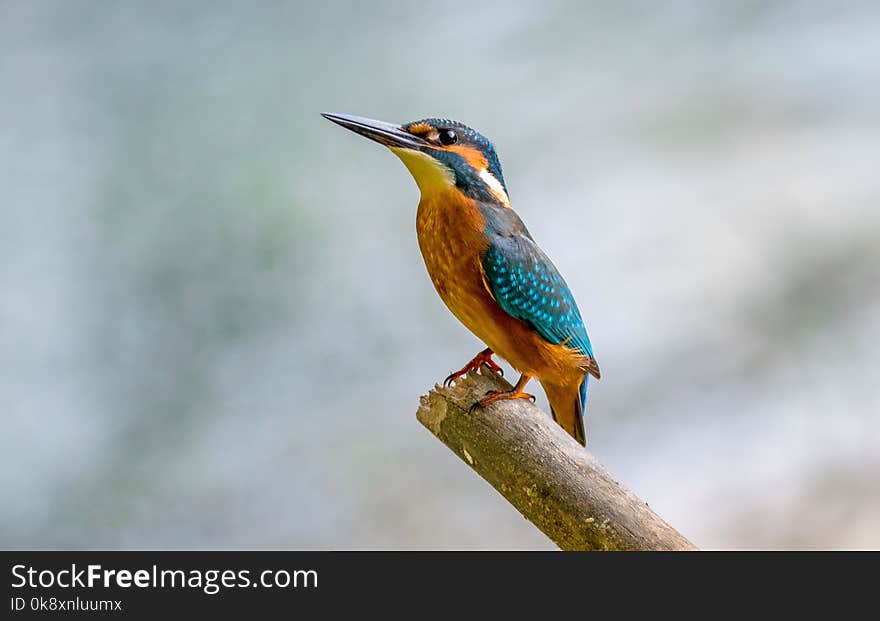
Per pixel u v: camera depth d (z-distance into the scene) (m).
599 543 5.30
